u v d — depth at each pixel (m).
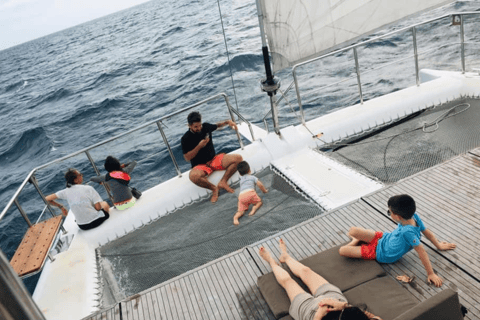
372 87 9.22
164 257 4.22
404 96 5.70
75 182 4.68
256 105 10.98
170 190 5.05
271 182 4.95
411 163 4.63
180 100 14.88
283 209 4.43
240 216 4.50
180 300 3.19
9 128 20.23
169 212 4.92
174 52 25.73
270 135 5.50
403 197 2.80
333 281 2.94
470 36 11.02
